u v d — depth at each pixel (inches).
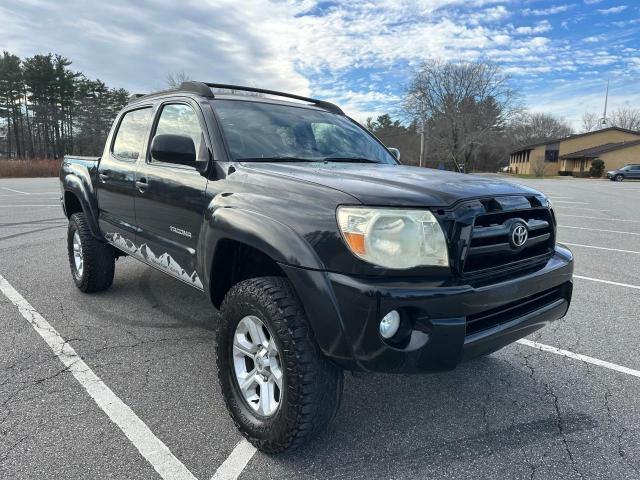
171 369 132.3
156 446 98.3
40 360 135.7
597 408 117.9
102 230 177.5
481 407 117.6
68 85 2303.2
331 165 121.8
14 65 2246.6
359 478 90.5
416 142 2437.3
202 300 190.7
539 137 3858.3
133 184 147.9
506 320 96.7
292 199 95.0
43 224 386.9
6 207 513.0
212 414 111.0
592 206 681.0
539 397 123.0
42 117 2327.8
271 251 91.0
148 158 145.6
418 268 85.3
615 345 157.4
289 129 138.2
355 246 84.0
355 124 166.6
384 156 153.3
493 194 97.0
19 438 99.3
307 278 86.1
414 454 98.3
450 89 2212.1
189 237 122.6
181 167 129.6
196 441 100.6
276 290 92.6
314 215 89.5
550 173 2524.6
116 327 161.6
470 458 97.3
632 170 1679.4
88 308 179.0
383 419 111.6
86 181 181.9
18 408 110.7
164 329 160.9
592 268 271.1
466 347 87.1
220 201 108.0
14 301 185.2
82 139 2373.3
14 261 251.1
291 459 95.6
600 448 101.4
